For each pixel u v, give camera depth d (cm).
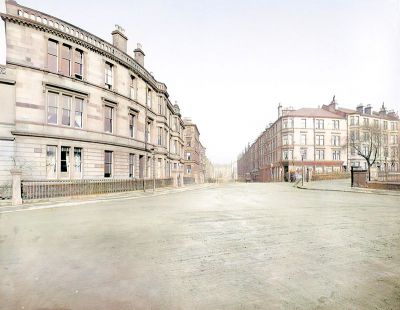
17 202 1345
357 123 5372
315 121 5297
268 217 981
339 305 339
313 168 5159
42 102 1739
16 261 504
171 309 331
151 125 2941
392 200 1589
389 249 579
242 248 588
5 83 1625
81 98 1964
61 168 1828
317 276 432
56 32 1817
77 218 965
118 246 603
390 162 5538
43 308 335
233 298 360
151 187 2523
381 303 344
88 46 2011
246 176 10088
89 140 1964
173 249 581
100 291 381
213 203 1451
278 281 413
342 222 882
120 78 2306
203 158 8269
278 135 5597
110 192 1956
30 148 1680
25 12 1705
